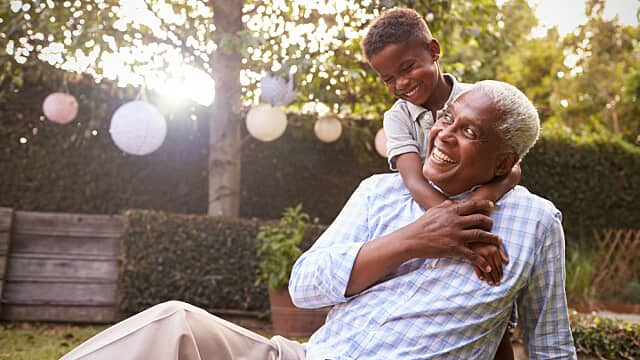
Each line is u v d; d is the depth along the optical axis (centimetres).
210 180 618
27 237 564
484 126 160
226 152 612
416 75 238
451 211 158
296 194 727
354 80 603
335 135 646
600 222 871
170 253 572
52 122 649
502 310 156
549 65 1552
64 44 571
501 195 165
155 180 682
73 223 575
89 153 661
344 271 162
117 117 528
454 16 588
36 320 555
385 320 158
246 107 688
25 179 646
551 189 855
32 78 618
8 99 639
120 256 572
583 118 1586
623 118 1568
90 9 556
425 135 244
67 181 655
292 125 691
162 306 151
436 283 158
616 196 874
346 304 167
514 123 160
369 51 246
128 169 673
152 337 145
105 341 146
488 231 159
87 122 656
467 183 165
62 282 563
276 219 721
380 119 655
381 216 174
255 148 720
